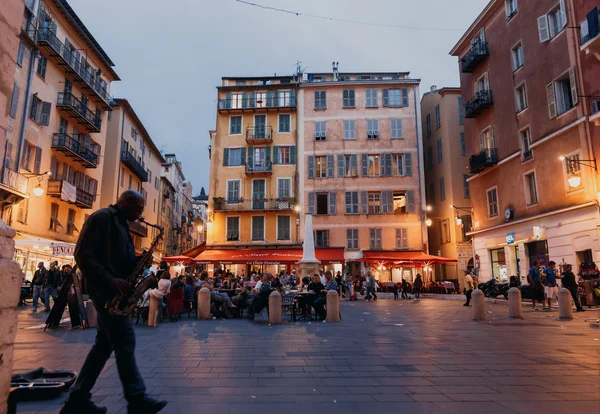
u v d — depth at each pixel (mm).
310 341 8453
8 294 2621
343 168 36125
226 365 6094
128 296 3451
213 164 37188
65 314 15039
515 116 24078
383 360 6469
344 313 15695
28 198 22562
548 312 15383
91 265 3363
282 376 5422
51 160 26000
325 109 37250
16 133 21812
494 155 25859
